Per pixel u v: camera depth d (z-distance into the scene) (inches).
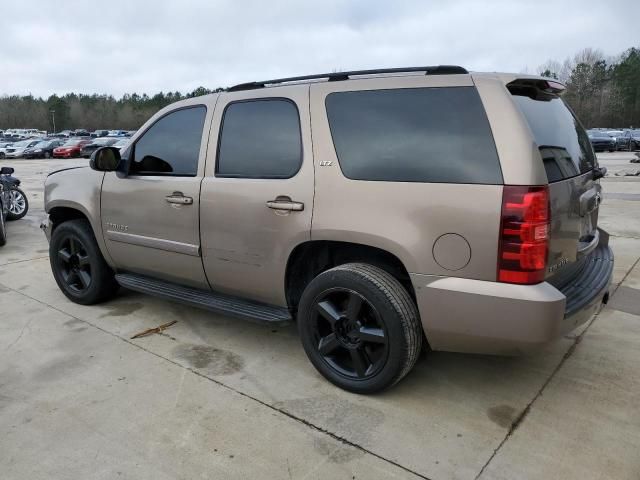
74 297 179.5
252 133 128.5
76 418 110.0
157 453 98.4
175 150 144.7
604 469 92.1
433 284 102.0
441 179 100.9
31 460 96.7
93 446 100.7
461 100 101.7
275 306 132.3
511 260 94.9
